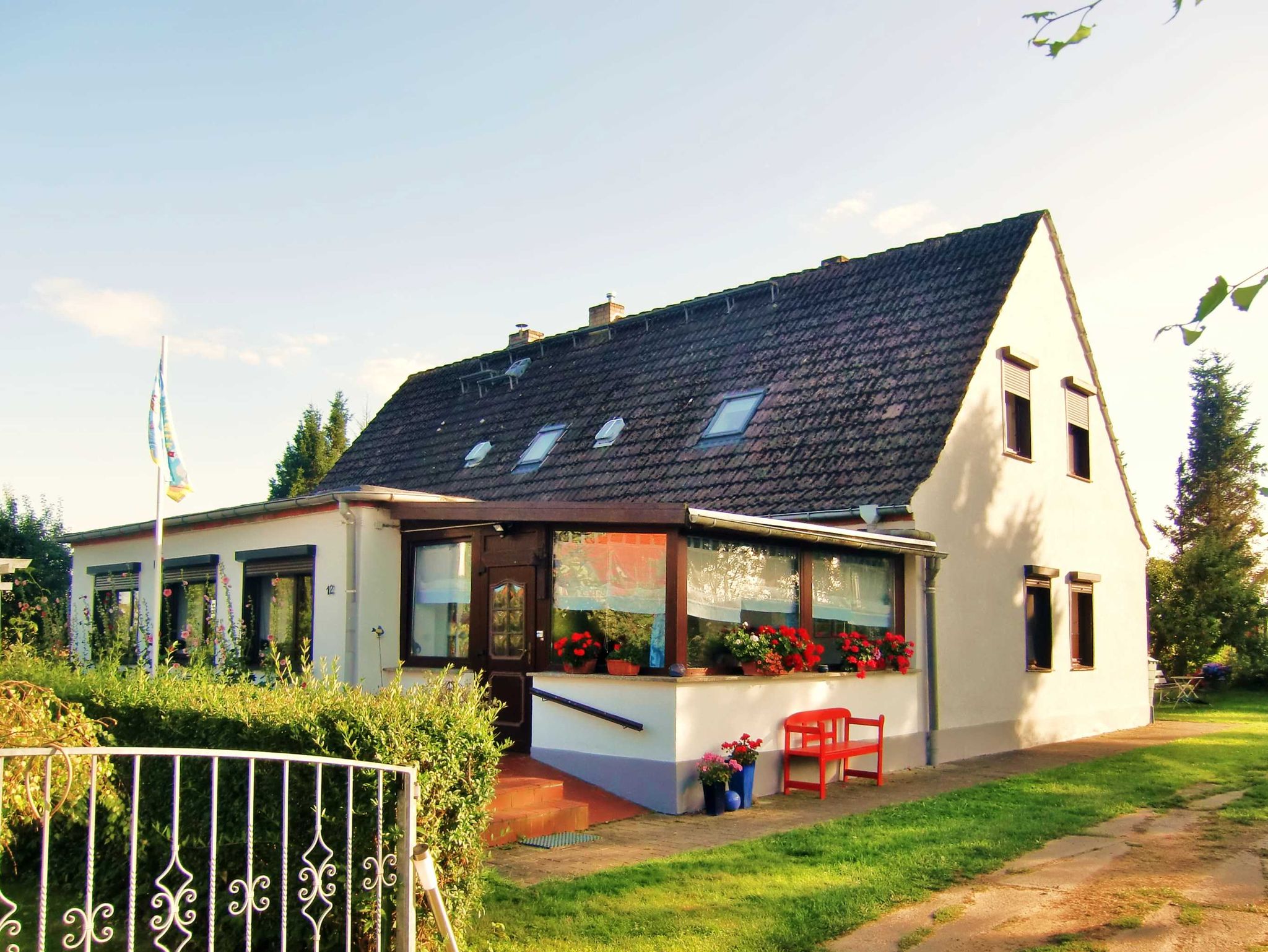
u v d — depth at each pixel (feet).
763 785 36.42
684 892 22.97
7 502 86.43
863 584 44.14
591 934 20.15
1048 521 56.03
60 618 57.93
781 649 37.63
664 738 33.42
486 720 19.74
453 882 18.78
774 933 20.21
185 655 50.39
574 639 36.24
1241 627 90.17
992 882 23.97
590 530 38.32
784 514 46.75
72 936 13.12
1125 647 63.77
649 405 61.46
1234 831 29.25
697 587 36.24
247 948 14.49
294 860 18.94
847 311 58.03
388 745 17.93
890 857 26.11
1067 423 59.06
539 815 29.71
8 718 20.22
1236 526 120.37
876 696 42.55
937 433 46.83
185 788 21.57
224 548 51.19
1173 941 19.75
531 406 70.49
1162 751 47.62
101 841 23.81
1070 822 30.60
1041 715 53.62
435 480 68.80
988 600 49.93
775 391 55.42
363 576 43.88
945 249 57.82
